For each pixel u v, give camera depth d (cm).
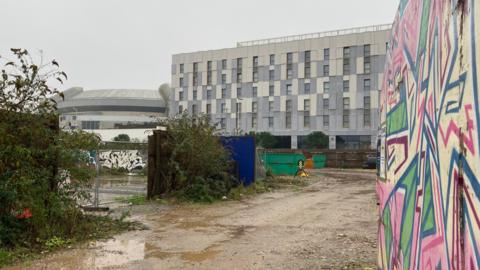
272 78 7919
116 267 630
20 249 694
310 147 7069
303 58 7662
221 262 661
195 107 8662
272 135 7525
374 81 7100
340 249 744
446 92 213
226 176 1612
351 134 7206
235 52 8281
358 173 3591
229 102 8319
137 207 1245
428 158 255
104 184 1994
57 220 820
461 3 188
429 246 247
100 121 10725
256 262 662
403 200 342
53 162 823
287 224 996
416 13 305
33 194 757
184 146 1447
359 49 7225
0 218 719
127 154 2461
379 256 526
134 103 11844
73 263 646
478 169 162
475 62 166
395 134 391
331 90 7406
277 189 1933
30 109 773
